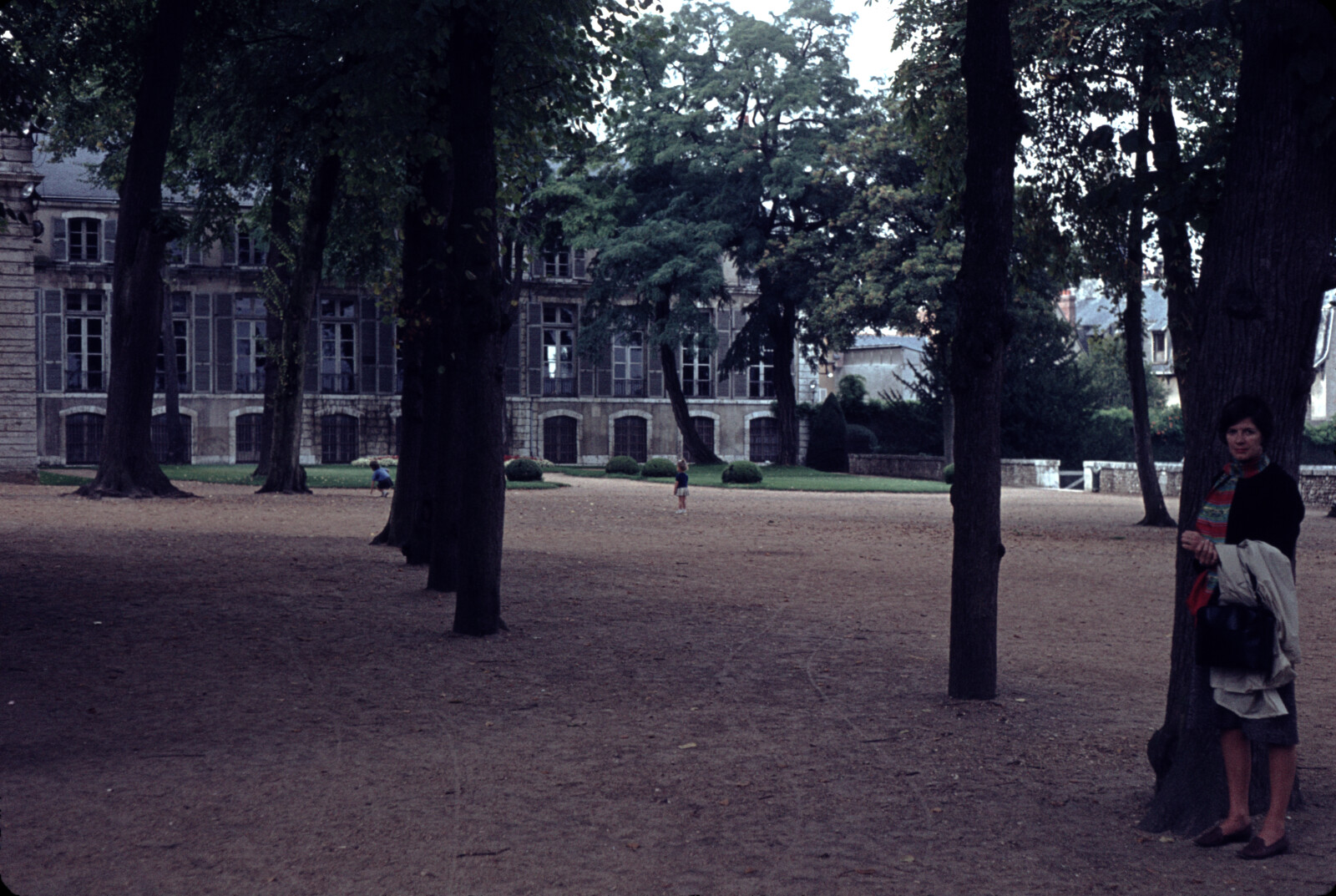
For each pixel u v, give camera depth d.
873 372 69.31
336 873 3.96
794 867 4.08
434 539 11.45
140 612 9.65
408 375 15.11
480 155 9.23
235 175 22.42
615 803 4.85
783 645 9.00
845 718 6.53
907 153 41.31
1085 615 10.95
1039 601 11.90
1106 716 6.62
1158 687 7.50
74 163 48.00
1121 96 18.77
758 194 45.00
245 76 18.56
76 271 47.03
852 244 43.25
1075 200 18.91
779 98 44.75
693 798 4.93
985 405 7.08
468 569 9.16
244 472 37.16
